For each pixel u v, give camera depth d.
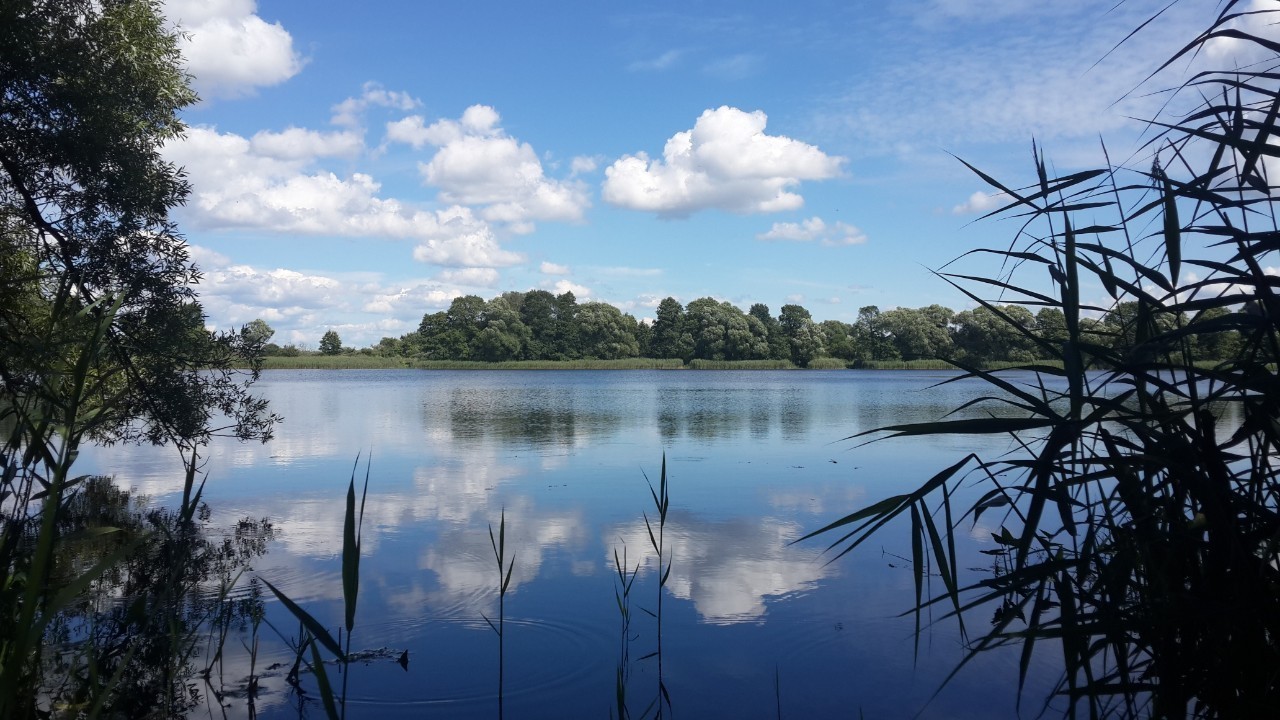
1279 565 1.66
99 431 6.20
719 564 5.13
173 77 6.53
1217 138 1.63
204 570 5.11
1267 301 1.59
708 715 2.97
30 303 4.41
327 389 31.53
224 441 12.38
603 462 9.96
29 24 5.46
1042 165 1.98
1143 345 1.84
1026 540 1.86
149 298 6.29
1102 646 2.03
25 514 2.03
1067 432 1.79
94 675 2.20
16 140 5.76
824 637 3.81
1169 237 1.84
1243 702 1.68
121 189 6.07
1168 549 1.85
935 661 3.51
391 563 5.20
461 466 9.65
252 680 3.28
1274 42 1.53
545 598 4.42
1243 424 1.69
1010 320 2.03
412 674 3.40
